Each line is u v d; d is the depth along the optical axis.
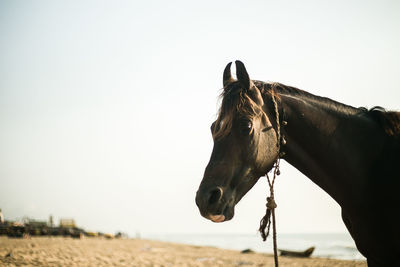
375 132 2.73
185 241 92.00
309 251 22.02
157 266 13.66
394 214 2.48
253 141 2.55
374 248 2.62
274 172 2.72
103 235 39.72
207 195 2.43
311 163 2.79
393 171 2.55
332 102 2.86
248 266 15.65
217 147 2.61
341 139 2.72
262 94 2.75
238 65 2.63
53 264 10.79
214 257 21.39
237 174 2.53
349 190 2.67
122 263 13.31
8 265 9.81
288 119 2.75
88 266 11.27
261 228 2.80
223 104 2.61
